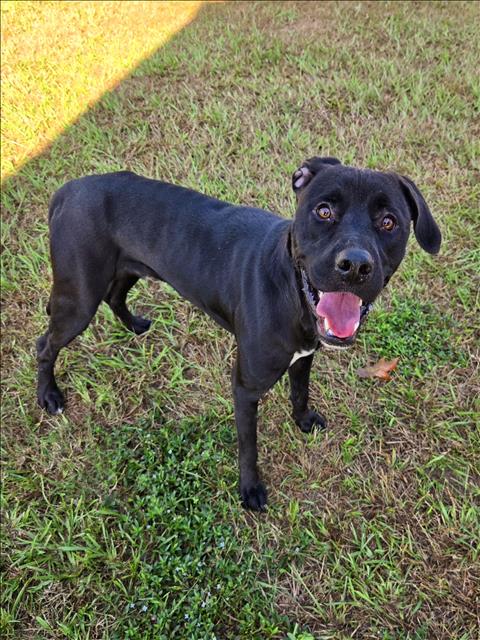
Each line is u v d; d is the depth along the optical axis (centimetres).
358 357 87
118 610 64
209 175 116
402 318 90
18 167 124
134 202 74
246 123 129
